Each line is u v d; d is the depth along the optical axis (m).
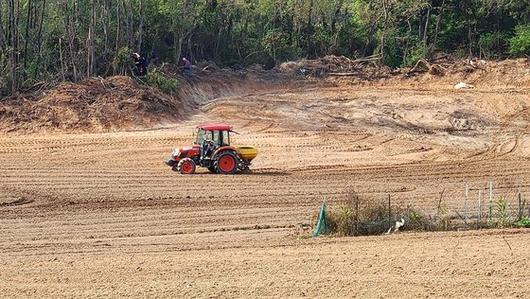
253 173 69.00
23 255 41.94
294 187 63.22
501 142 88.94
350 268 36.88
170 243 45.22
